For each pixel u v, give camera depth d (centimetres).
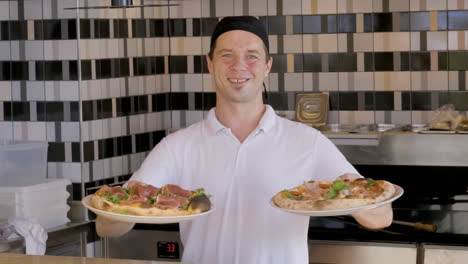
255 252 214
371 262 317
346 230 322
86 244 358
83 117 360
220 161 218
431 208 354
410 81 405
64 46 357
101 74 370
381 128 396
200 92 430
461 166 378
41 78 363
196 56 430
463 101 401
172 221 179
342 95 413
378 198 183
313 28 414
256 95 217
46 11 359
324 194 189
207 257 217
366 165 394
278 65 419
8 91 371
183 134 225
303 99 411
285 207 182
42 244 322
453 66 401
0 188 338
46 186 345
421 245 314
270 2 417
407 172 390
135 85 397
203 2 426
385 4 405
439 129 378
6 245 309
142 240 352
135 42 398
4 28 368
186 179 222
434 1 400
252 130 221
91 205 188
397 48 406
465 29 399
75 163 362
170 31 432
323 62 414
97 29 367
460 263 310
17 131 371
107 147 376
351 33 409
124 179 389
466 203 361
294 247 214
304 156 217
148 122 409
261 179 215
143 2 403
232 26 213
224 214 216
